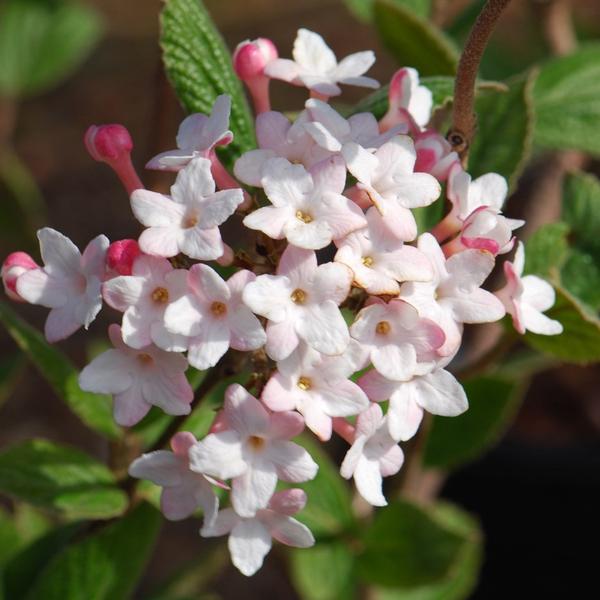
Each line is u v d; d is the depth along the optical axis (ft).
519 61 1.33
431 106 0.72
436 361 0.61
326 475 0.88
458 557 0.82
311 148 0.63
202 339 0.59
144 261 0.60
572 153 1.04
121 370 0.62
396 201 0.61
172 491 0.62
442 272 0.62
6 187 1.26
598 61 0.91
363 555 0.85
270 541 0.62
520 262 0.65
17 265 0.65
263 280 0.59
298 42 0.70
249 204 0.66
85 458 0.75
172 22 0.71
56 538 0.84
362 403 0.60
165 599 0.90
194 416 0.77
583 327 0.74
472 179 0.79
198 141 0.64
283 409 0.59
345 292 0.59
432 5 0.98
